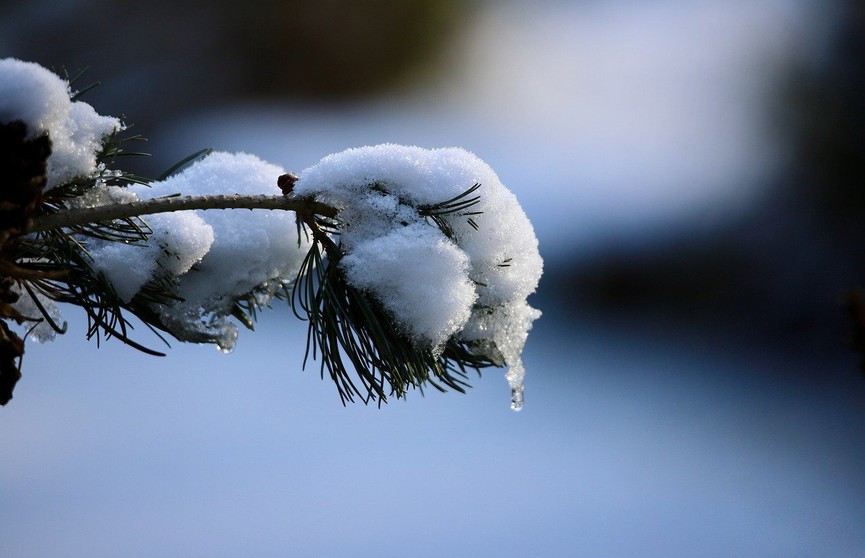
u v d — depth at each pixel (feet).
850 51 31.45
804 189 25.99
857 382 20.59
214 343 6.14
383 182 6.05
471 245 6.06
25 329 6.08
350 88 37.32
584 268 24.16
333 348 6.01
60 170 5.98
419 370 6.01
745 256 24.16
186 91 34.37
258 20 35.83
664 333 22.99
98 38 34.12
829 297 22.91
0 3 33.63
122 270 6.03
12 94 5.88
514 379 6.12
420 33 38.32
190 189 6.18
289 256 6.17
